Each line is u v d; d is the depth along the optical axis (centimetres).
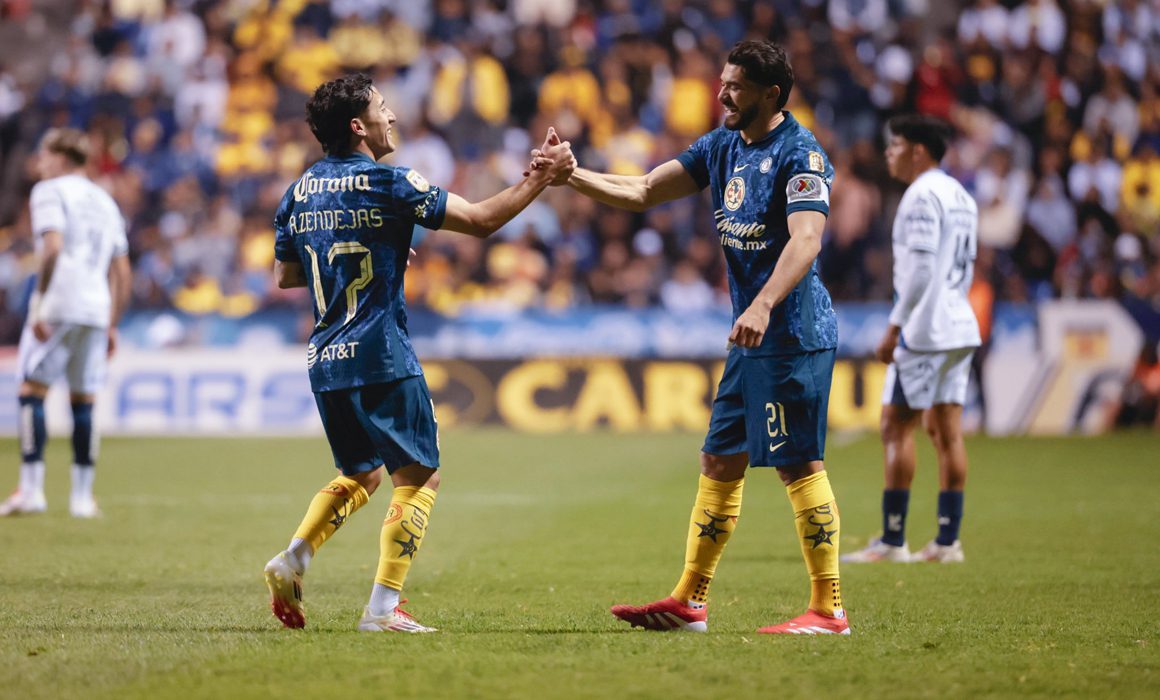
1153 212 7638
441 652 1545
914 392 2603
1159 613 1953
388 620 1705
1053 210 7325
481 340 6419
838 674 1428
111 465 4703
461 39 7925
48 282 3169
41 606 1952
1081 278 7169
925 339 2600
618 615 1769
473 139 7562
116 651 1541
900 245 2650
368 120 1736
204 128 7588
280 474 4397
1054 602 2069
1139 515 3366
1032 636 1725
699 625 1764
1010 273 7206
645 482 4172
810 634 1714
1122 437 6019
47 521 3125
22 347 3241
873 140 7550
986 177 7325
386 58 7881
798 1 8006
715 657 1528
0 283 6712
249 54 7875
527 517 3300
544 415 6350
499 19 8000
